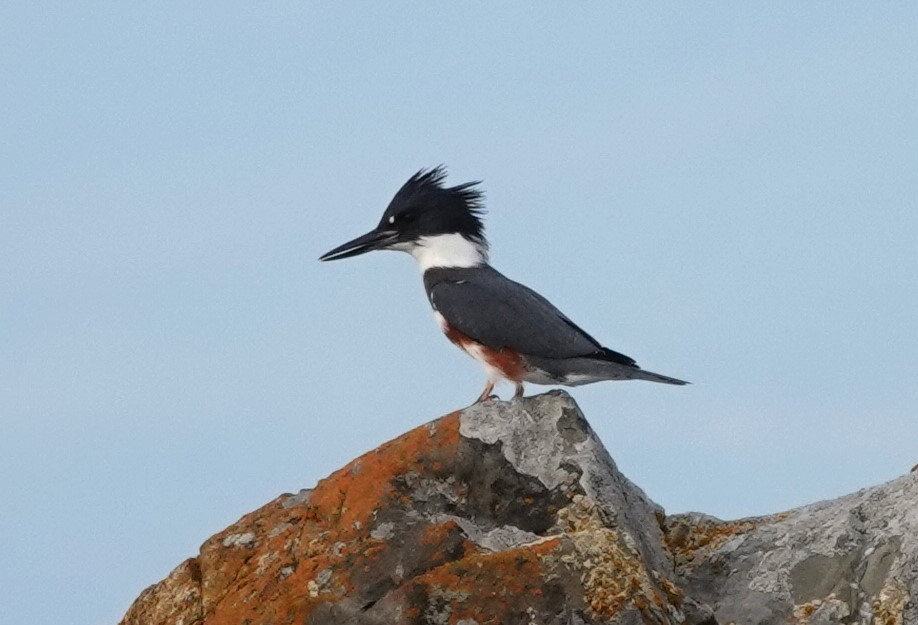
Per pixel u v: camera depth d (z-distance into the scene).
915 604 10.95
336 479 12.17
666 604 10.46
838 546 11.68
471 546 11.02
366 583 10.98
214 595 11.72
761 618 11.50
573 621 10.10
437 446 12.09
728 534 12.70
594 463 11.84
